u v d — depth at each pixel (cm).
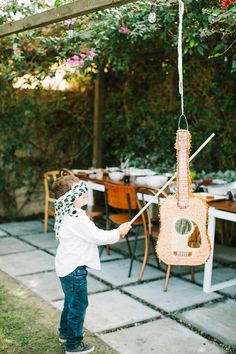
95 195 662
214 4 319
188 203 219
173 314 320
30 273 400
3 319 298
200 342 279
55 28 439
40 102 611
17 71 498
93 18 396
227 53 461
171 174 464
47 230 563
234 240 528
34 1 389
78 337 251
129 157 611
